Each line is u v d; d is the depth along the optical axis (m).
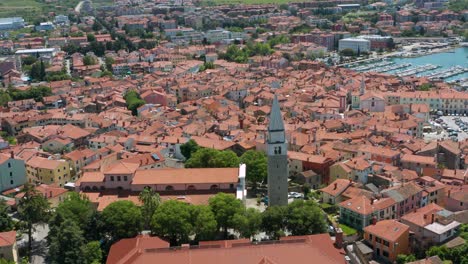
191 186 199.75
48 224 182.25
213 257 131.88
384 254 170.25
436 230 173.12
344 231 188.12
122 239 160.75
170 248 137.12
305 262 130.50
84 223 174.25
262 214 177.00
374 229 174.50
